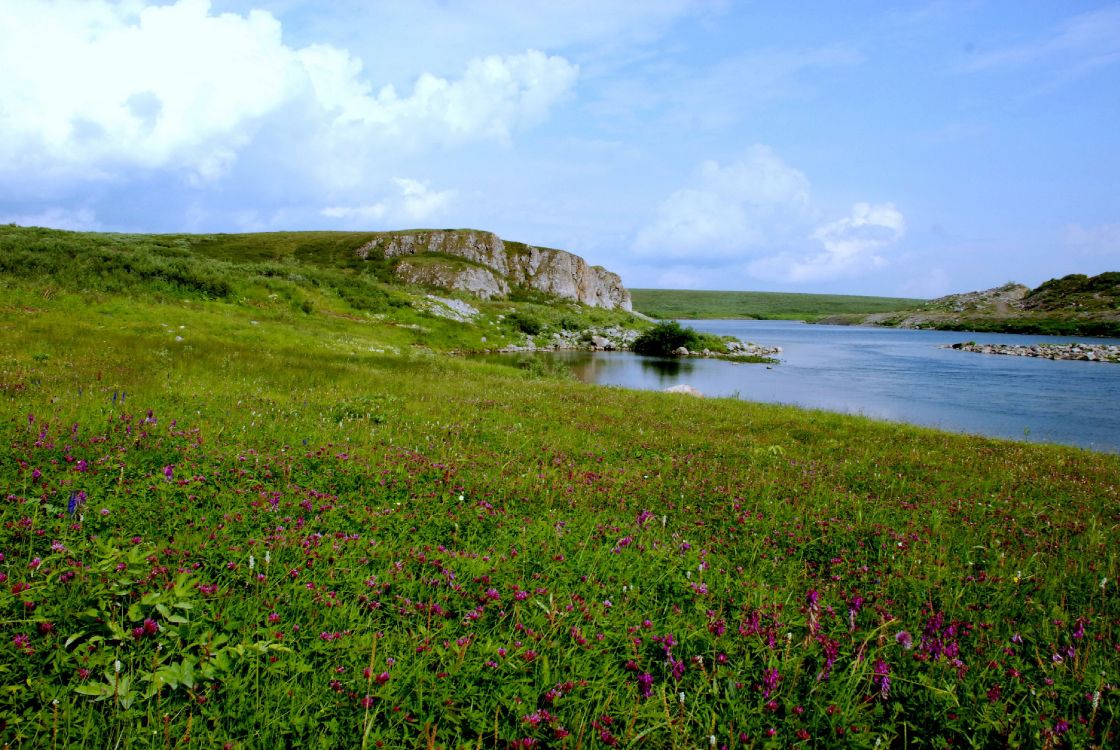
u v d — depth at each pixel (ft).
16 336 68.64
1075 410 115.03
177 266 148.46
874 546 24.94
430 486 26.66
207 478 23.40
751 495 31.24
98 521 18.02
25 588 13.19
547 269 485.97
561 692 12.89
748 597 17.92
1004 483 40.11
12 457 22.66
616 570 19.61
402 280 376.07
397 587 16.58
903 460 46.75
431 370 94.99
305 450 30.66
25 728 10.17
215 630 13.46
